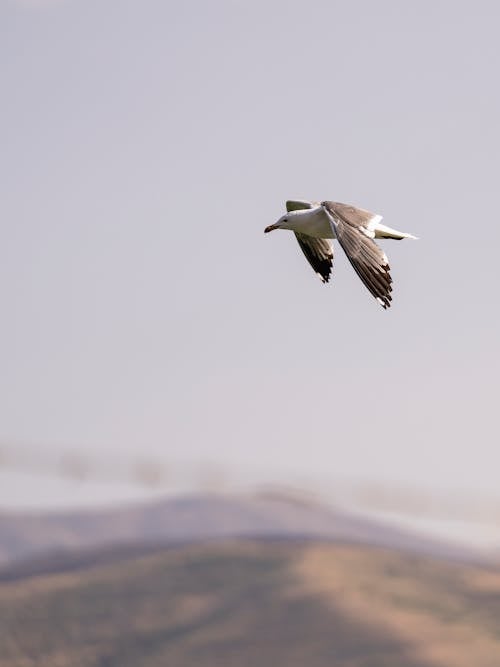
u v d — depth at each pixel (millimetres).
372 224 16234
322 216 19016
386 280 15633
